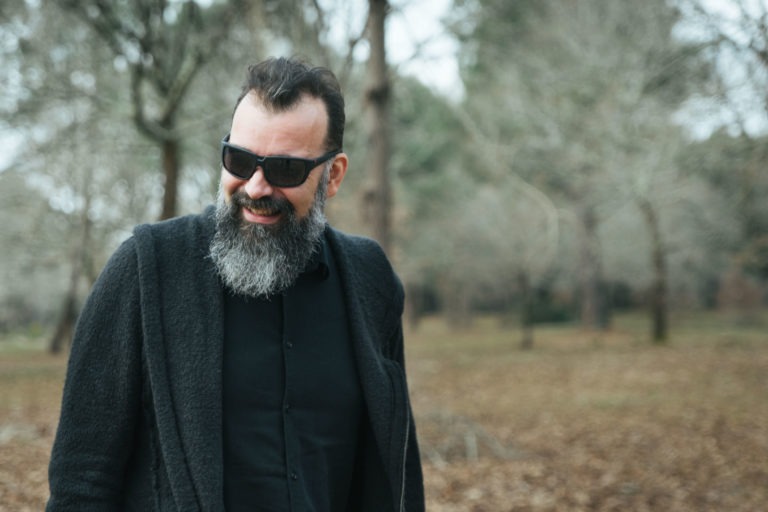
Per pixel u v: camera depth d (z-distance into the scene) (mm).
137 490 1624
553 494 6855
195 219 1753
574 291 37531
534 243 22938
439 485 7129
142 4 7492
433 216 29297
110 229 14141
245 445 1591
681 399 12875
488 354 22609
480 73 20453
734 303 30938
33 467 7145
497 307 43938
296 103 1649
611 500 6688
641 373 16672
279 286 1680
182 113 9195
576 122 14914
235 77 8617
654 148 12102
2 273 17672
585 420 11047
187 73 8117
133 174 13500
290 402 1651
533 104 16172
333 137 1727
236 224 1656
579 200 20844
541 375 17031
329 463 1702
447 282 35469
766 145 8953
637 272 24609
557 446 9125
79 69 8672
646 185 12852
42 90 8094
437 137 24453
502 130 21000
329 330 1766
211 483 1503
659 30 11297
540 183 21922
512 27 15031
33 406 12047
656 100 11531
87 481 1561
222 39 8133
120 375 1595
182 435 1535
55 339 23359
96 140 9633
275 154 1625
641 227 23047
